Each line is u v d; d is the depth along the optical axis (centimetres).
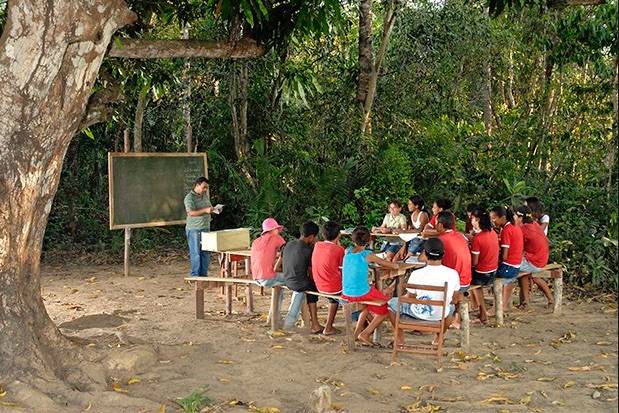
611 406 541
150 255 1341
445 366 654
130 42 674
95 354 624
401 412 533
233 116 1470
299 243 770
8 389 549
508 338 755
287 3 767
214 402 553
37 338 598
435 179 1452
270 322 793
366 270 706
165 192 1166
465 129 1533
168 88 1462
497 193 1389
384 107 1522
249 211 1429
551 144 1423
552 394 573
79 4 563
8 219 578
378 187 1391
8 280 587
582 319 841
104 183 1578
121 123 1327
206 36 1450
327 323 767
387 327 808
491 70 1678
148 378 608
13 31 558
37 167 585
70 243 1446
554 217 1223
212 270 1176
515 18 1441
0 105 566
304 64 1454
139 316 862
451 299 672
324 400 530
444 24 1466
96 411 528
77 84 585
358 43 1580
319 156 1466
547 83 1458
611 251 1031
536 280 886
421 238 898
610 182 1224
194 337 758
